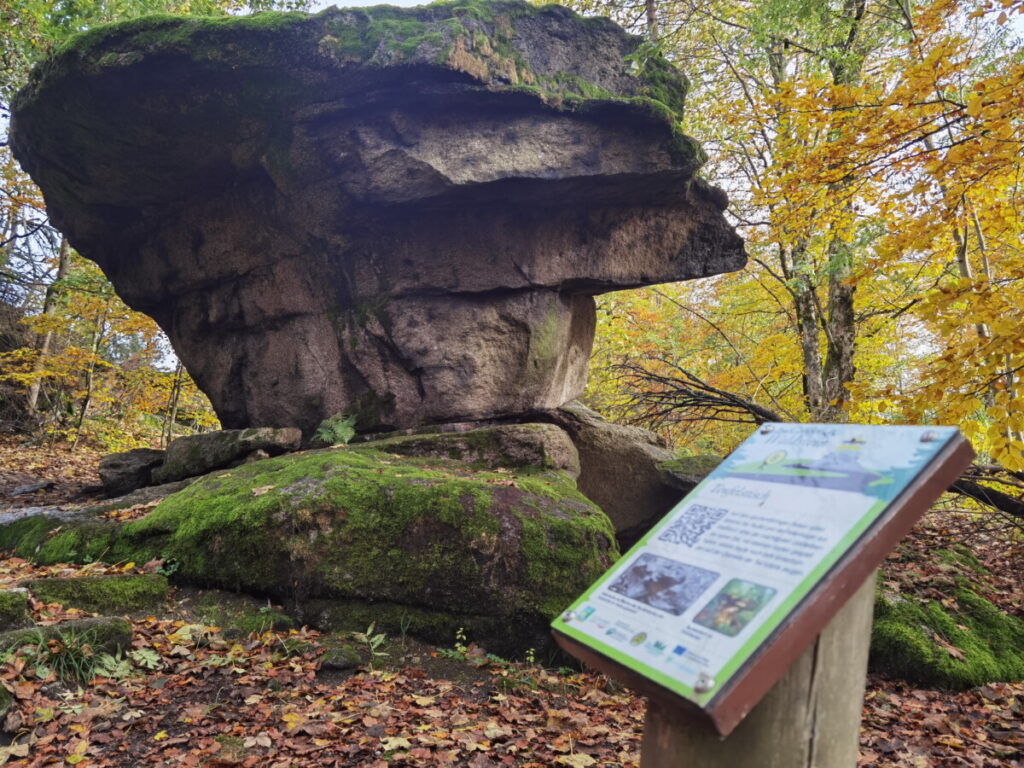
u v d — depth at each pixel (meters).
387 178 6.47
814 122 6.36
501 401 7.33
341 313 7.63
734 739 1.43
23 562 5.73
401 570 5.11
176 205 7.69
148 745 3.42
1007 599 7.29
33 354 14.91
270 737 3.55
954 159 5.47
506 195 6.69
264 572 5.16
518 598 5.05
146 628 4.59
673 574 1.58
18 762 3.11
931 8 5.89
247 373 8.19
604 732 4.01
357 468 5.75
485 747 3.62
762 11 8.47
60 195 7.76
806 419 11.88
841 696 1.45
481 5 6.48
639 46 7.21
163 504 5.97
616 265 7.51
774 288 12.87
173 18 6.02
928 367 5.75
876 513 1.37
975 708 5.36
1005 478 8.17
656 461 7.91
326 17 6.09
